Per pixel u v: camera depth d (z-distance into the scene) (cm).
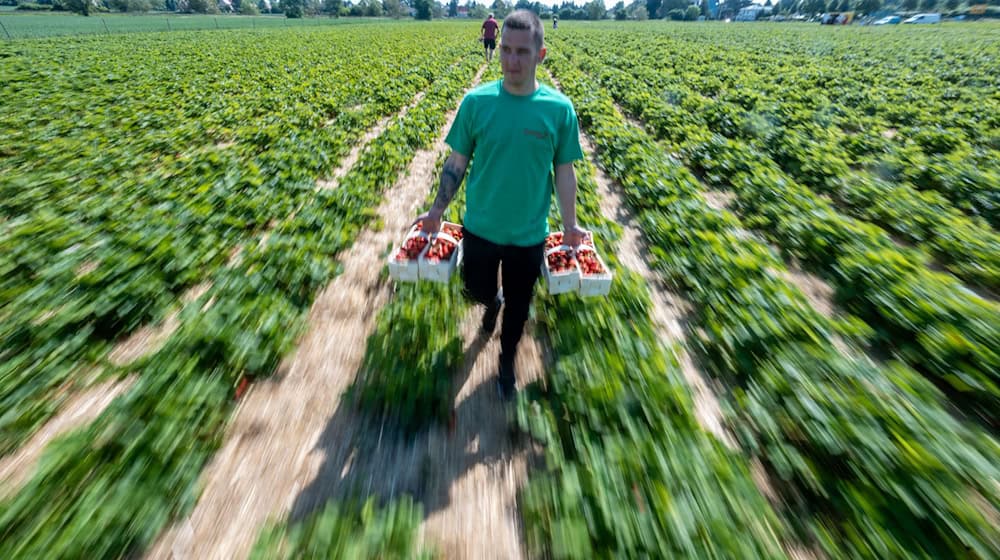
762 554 201
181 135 880
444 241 307
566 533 205
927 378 343
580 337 336
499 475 248
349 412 284
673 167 722
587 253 312
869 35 4181
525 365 330
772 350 332
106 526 204
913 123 1055
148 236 474
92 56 2220
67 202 582
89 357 325
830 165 721
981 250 493
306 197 609
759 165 711
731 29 5644
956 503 220
